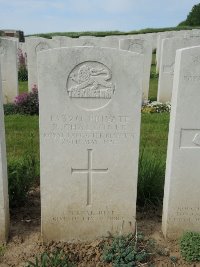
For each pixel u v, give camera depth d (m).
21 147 2.00
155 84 4.23
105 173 1.16
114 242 1.13
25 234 1.22
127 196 1.19
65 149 1.12
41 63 1.03
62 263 1.02
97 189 1.18
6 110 2.83
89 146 1.13
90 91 1.08
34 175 1.51
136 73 1.07
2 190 1.12
